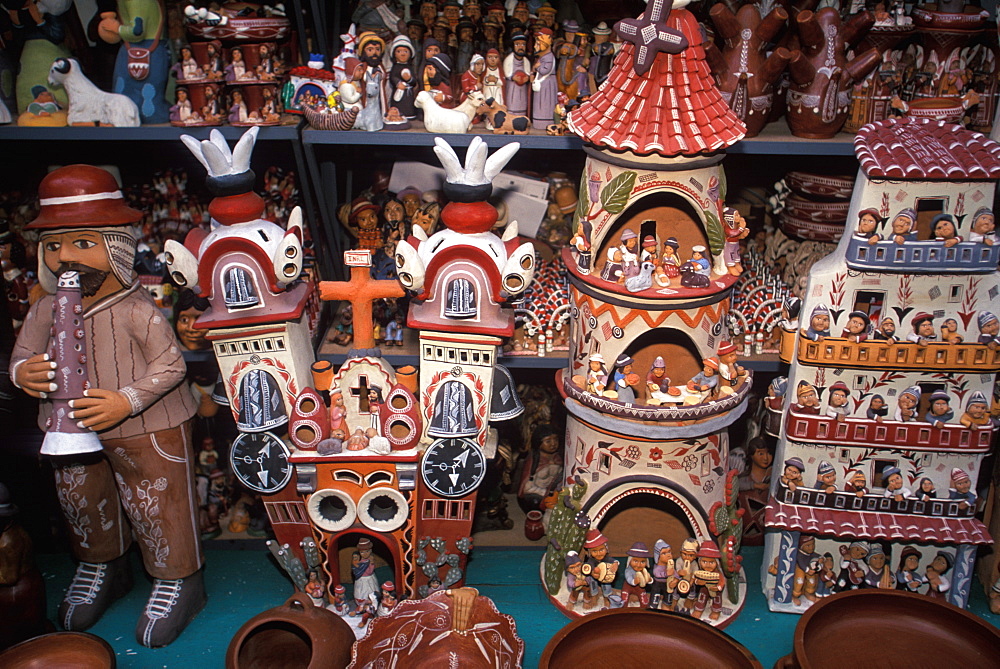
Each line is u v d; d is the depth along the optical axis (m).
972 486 3.06
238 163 2.70
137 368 2.87
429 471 2.91
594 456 3.06
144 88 3.08
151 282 3.41
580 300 3.00
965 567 3.12
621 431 2.92
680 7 2.66
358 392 2.91
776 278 3.49
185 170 3.66
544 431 3.73
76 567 3.49
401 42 3.10
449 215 2.70
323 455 2.85
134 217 2.81
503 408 2.95
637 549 3.11
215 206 2.72
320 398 2.86
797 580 3.21
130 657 3.05
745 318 3.38
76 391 2.76
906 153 2.71
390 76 3.16
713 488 3.09
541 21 3.31
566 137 3.10
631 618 2.95
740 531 3.23
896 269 2.77
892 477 3.06
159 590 3.17
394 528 3.00
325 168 3.51
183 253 2.71
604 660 2.90
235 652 2.70
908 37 3.20
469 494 3.00
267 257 2.73
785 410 3.08
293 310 2.80
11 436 3.35
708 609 3.21
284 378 2.90
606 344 2.94
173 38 3.20
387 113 3.14
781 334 3.08
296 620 2.78
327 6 3.48
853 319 2.86
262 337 2.84
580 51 3.19
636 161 2.72
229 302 2.75
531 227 3.54
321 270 3.58
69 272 2.73
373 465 2.87
